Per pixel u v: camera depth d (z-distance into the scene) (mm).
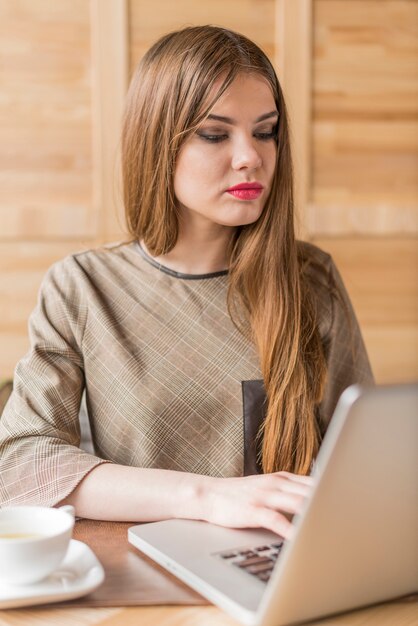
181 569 892
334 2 2828
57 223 2738
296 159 2848
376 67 2881
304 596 770
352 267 2932
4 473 1179
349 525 748
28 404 1270
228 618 817
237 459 1341
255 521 996
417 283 2975
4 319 2754
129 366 1341
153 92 1314
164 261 1419
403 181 2945
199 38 1285
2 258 2738
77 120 2729
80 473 1135
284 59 2811
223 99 1249
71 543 943
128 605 843
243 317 1384
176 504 1070
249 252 1372
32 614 823
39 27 2682
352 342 1487
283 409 1341
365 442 710
